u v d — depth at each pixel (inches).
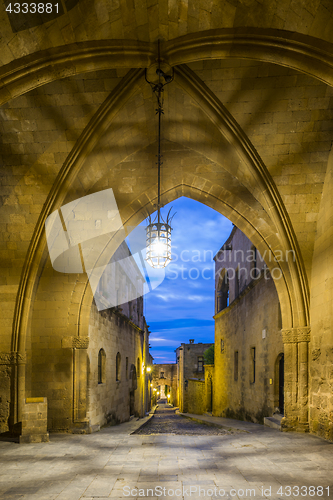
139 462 269.0
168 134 428.8
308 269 405.7
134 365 827.4
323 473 233.9
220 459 274.8
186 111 376.8
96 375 499.2
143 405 1016.2
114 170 444.1
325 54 251.6
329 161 370.0
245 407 630.5
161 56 279.1
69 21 251.9
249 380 606.2
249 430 427.2
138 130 403.2
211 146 411.8
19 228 398.3
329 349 353.4
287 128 358.0
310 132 359.6
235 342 723.4
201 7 252.2
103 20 256.7
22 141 370.3
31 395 426.6
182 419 928.3
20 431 375.9
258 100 343.0
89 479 226.5
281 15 247.6
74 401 426.6
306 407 397.1
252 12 250.7
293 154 371.6
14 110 347.9
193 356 1494.8
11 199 392.5
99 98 343.9
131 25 263.9
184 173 441.1
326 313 362.6
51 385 430.0
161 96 358.3
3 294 398.9
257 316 569.0
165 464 261.7
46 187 388.8
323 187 384.5
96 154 397.4
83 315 442.6
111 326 597.3
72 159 373.4
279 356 468.4
